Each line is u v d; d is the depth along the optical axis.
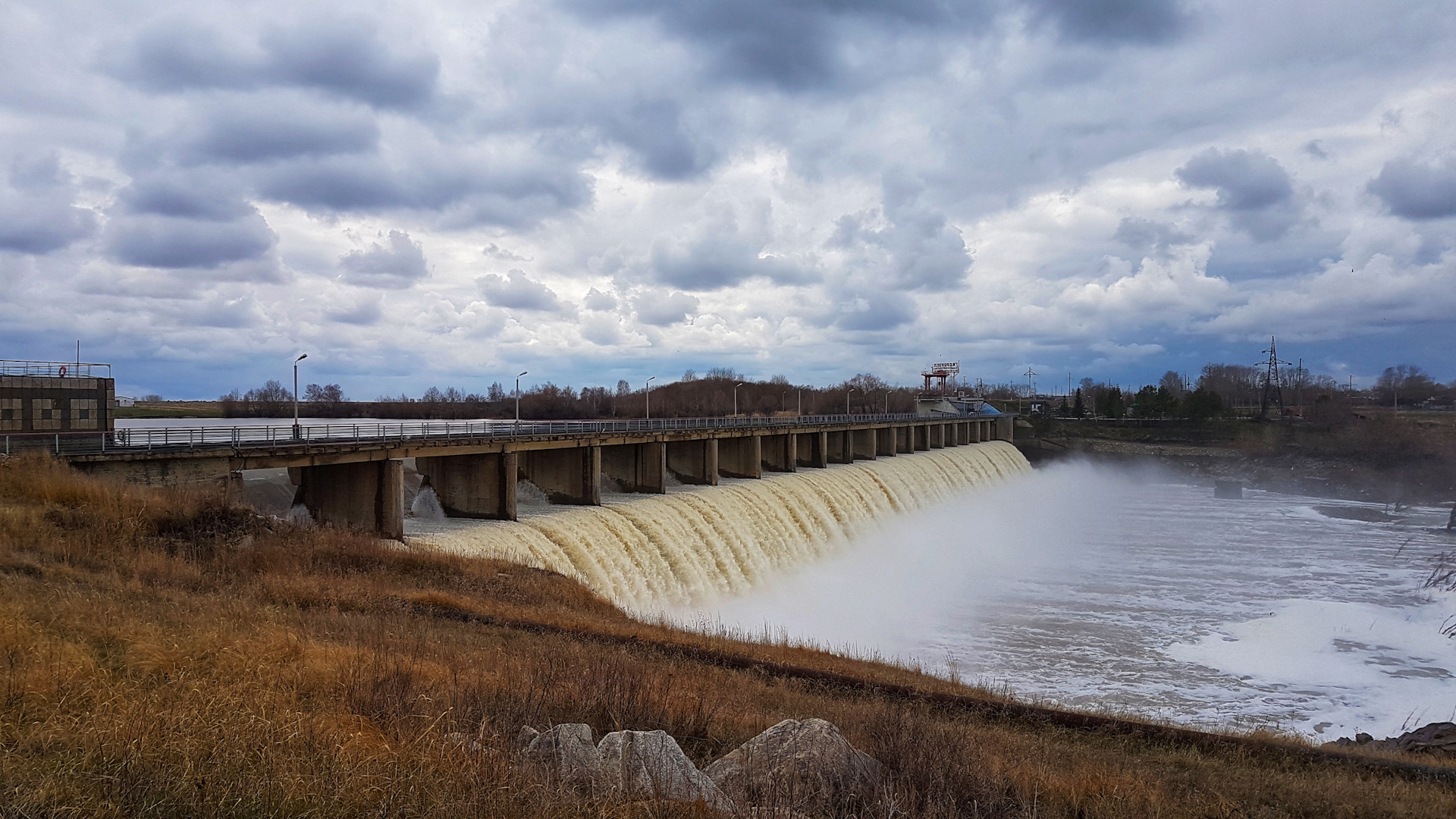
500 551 41.59
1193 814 14.57
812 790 11.91
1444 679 40.31
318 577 28.53
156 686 13.27
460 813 9.39
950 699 22.27
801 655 28.97
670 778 11.34
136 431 36.47
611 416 161.38
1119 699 37.12
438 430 67.69
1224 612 53.94
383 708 13.38
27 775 9.12
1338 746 23.88
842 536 70.88
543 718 14.40
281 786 9.27
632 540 50.66
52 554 24.58
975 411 161.50
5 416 45.12
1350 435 141.00
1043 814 13.59
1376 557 73.88
